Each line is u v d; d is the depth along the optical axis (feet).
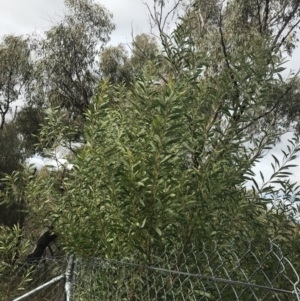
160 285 8.64
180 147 10.05
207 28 31.22
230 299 7.90
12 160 49.62
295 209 11.48
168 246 8.93
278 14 33.65
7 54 50.26
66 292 10.57
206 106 10.97
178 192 9.17
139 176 8.66
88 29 50.70
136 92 10.91
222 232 9.31
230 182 9.57
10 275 14.16
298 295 5.00
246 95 10.58
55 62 48.62
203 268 8.29
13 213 38.50
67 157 13.79
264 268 8.05
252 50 11.02
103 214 9.85
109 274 9.39
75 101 48.52
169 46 12.20
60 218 11.48
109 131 11.21
